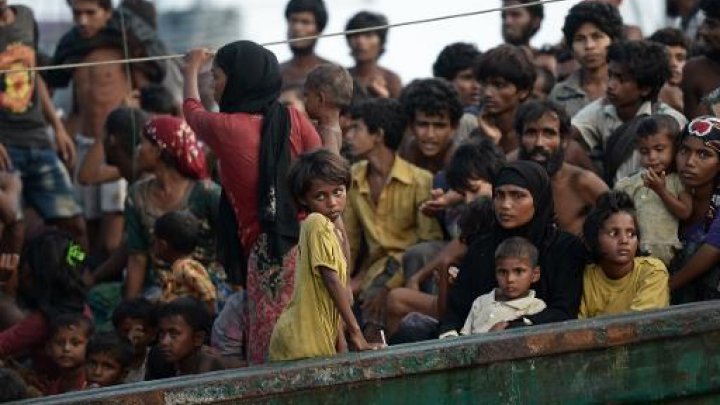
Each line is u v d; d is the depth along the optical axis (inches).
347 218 940.0
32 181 1104.8
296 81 1141.1
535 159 850.8
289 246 726.5
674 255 785.6
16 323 949.2
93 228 1132.5
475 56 1075.3
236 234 747.4
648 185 784.3
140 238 952.3
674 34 1011.3
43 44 1380.4
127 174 1041.5
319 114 776.9
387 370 646.5
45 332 919.0
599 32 969.5
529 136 853.8
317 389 643.5
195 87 772.6
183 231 907.4
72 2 1152.8
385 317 869.2
